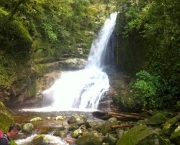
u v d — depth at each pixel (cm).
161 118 812
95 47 1641
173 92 987
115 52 1477
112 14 1736
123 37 1392
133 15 1288
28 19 1258
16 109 1116
